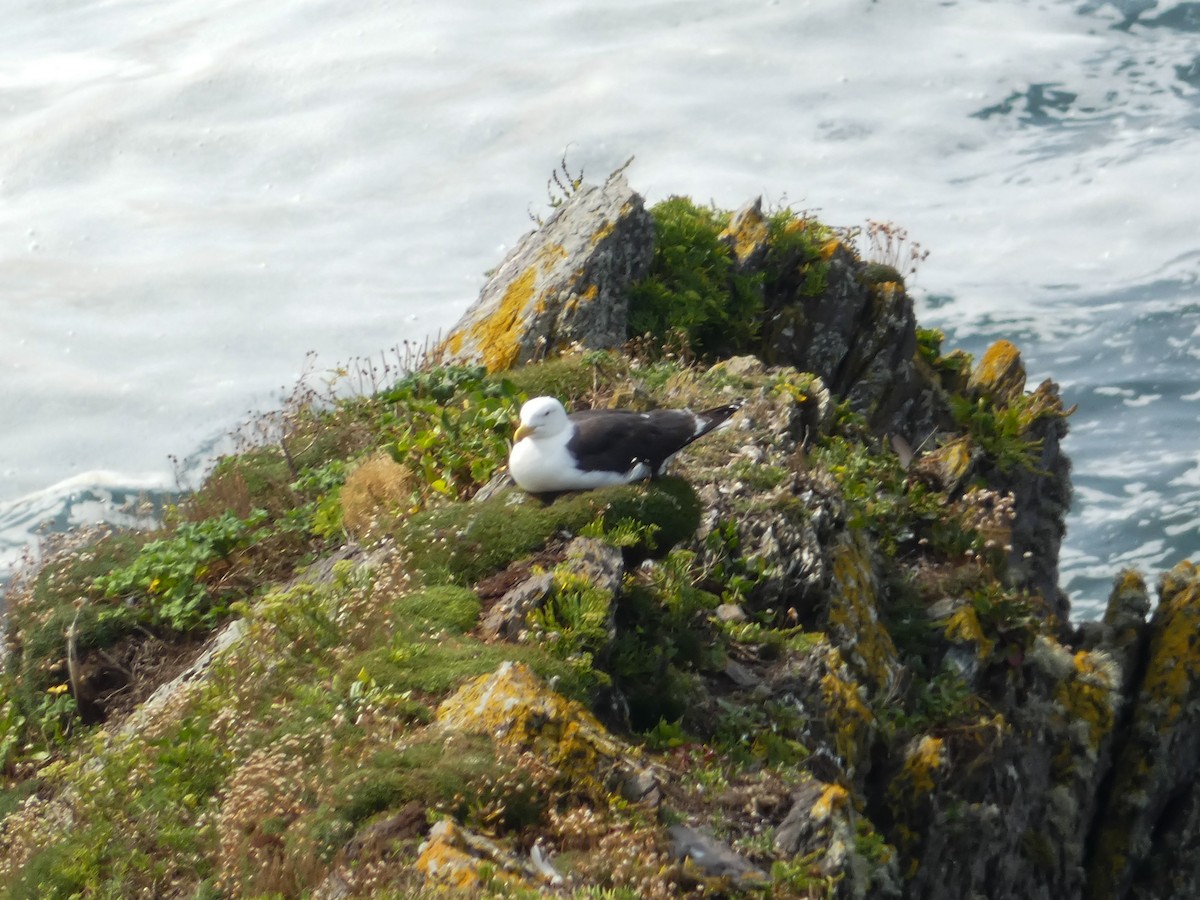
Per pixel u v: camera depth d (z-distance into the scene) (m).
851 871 17.84
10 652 27.97
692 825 17.48
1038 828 31.00
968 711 28.00
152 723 20.48
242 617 24.75
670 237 38.31
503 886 14.76
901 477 34.06
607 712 19.52
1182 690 34.25
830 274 39.84
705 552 24.64
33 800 20.19
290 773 17.23
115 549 29.59
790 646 23.30
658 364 32.59
